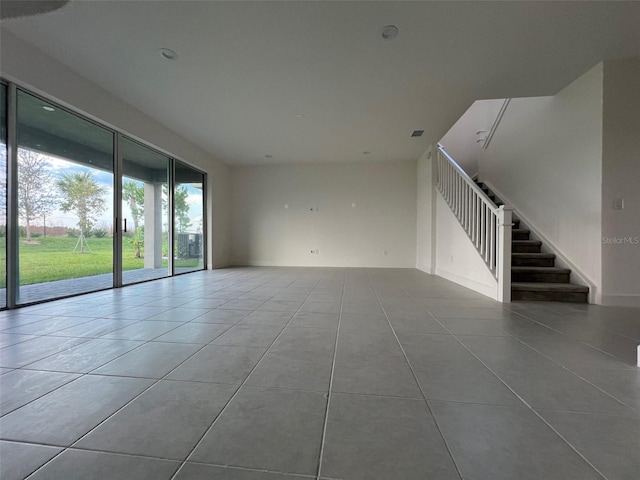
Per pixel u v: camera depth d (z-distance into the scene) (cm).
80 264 382
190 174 634
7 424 116
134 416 122
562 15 248
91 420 119
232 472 92
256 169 784
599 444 105
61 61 314
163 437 109
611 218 324
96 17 250
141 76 344
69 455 99
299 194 771
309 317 276
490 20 254
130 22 256
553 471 93
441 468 94
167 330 236
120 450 102
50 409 126
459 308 313
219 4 235
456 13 246
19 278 310
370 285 466
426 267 645
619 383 151
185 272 620
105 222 414
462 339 217
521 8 240
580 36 275
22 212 313
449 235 529
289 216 773
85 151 381
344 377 157
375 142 590
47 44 287
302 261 770
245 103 413
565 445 105
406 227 739
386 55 303
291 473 92
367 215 751
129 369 166
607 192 324
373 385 148
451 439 108
